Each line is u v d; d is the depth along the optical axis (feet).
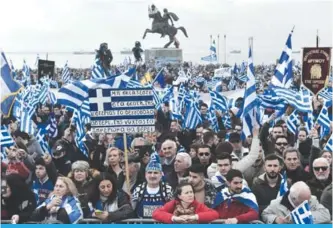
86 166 32.48
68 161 44.01
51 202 29.84
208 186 30.99
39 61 81.71
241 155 41.52
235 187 29.35
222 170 32.14
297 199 28.58
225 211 29.40
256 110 42.37
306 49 52.75
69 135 45.55
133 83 58.70
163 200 30.63
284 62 51.49
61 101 49.65
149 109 35.17
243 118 41.27
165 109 72.08
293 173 34.88
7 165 37.52
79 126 45.88
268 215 29.17
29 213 30.89
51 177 36.22
